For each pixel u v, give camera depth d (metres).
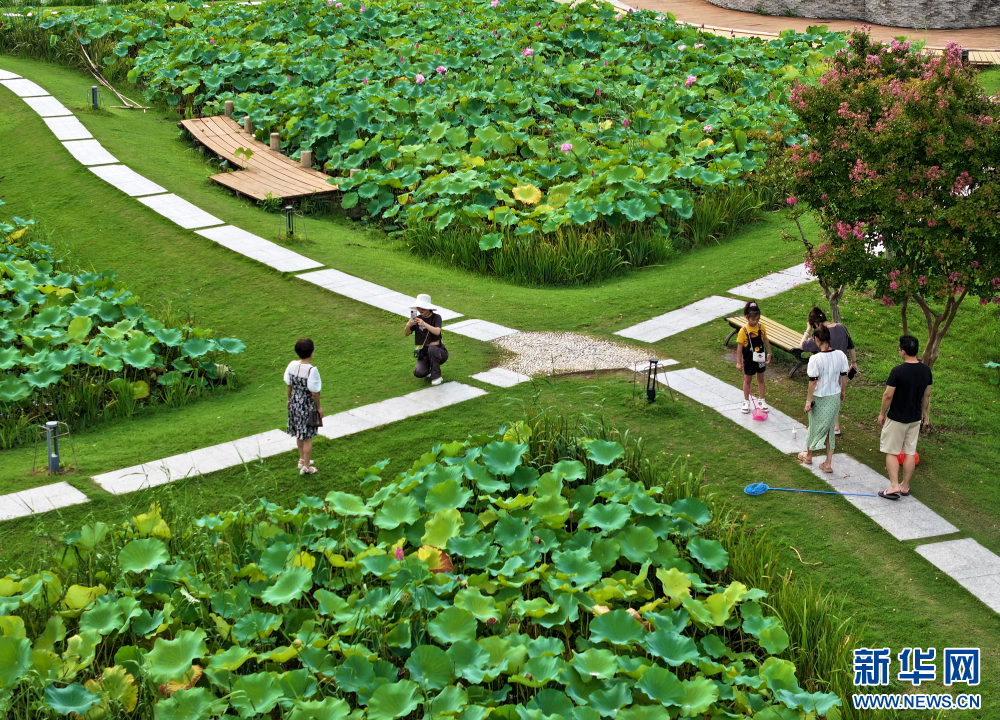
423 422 11.18
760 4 32.50
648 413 11.43
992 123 10.12
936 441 11.09
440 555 8.64
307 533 8.98
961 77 10.38
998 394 12.17
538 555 8.62
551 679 7.16
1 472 10.60
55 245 17.38
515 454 9.84
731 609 8.12
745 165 19.22
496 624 8.02
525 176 18.55
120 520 9.40
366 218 19.08
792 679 7.29
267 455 10.66
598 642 7.62
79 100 24.72
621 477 9.68
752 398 11.89
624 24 27.62
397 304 14.73
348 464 10.42
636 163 18.39
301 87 23.47
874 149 10.34
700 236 17.50
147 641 7.91
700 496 9.77
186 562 8.39
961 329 13.87
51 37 27.80
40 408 12.18
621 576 8.59
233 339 13.41
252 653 7.36
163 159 21.55
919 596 8.55
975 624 8.21
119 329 13.38
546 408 11.41
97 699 6.91
